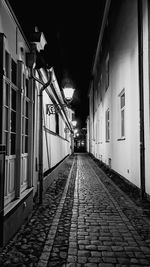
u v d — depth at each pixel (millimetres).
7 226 3645
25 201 4812
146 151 6418
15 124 4703
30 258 3234
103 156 16562
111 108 12484
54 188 8531
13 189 4441
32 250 3473
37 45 5578
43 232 4184
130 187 8109
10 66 4141
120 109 10453
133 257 3314
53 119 11070
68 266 3055
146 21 6367
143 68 6688
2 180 3328
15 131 4695
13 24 4305
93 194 7555
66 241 3848
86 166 17312
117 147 10789
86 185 9203
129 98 8391
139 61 6727
